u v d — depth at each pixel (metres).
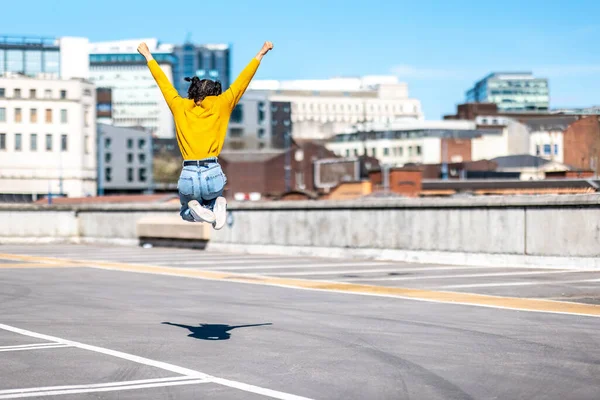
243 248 33.22
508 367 8.76
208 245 35.16
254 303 15.14
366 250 27.98
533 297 15.62
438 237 25.45
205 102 8.55
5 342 10.58
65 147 146.25
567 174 127.12
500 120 183.62
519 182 118.19
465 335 10.98
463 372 8.52
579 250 21.50
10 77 143.38
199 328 11.84
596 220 21.05
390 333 11.23
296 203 30.59
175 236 36.62
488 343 10.31
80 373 8.53
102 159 179.00
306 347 10.12
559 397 7.39
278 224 31.61
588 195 21.19
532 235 22.69
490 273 21.05
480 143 175.00
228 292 17.30
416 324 12.09
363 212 28.12
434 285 18.23
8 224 43.47
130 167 182.62
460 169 153.62
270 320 12.70
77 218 43.94
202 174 8.47
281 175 163.75
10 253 33.66
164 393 7.61
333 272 22.30
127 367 8.85
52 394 7.57
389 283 18.91
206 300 15.73
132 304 15.09
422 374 8.44
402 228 26.70
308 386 7.89
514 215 23.14
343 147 195.75
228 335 11.13
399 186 119.69
